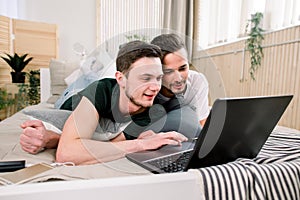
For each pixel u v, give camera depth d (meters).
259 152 0.62
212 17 2.53
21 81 2.80
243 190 0.40
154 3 3.11
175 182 0.36
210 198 0.38
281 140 0.80
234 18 2.23
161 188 0.36
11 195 0.31
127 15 3.26
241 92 2.15
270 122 0.56
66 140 0.64
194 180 0.37
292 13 1.66
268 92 1.85
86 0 3.31
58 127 0.88
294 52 1.62
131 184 0.35
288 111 1.67
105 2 3.30
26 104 2.74
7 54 2.72
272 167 0.45
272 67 1.81
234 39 2.24
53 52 3.10
